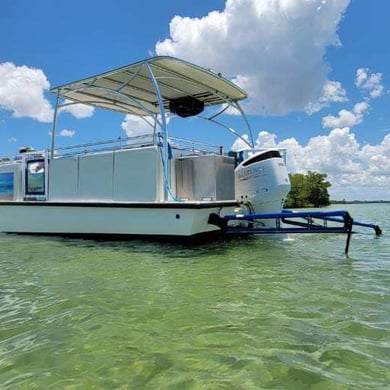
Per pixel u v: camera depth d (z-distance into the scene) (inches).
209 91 527.5
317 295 204.7
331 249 378.0
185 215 382.6
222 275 258.2
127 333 153.5
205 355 132.3
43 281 244.8
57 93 512.4
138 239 425.7
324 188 3690.9
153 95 561.3
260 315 173.3
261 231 366.0
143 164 428.8
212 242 430.9
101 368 124.1
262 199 415.2
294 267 284.2
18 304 194.7
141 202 413.4
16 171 557.6
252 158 426.3
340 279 242.8
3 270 281.4
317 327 157.2
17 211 518.0
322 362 125.6
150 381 115.3
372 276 250.7
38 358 132.1
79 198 479.5
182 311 180.4
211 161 440.5
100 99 565.9
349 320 164.7
